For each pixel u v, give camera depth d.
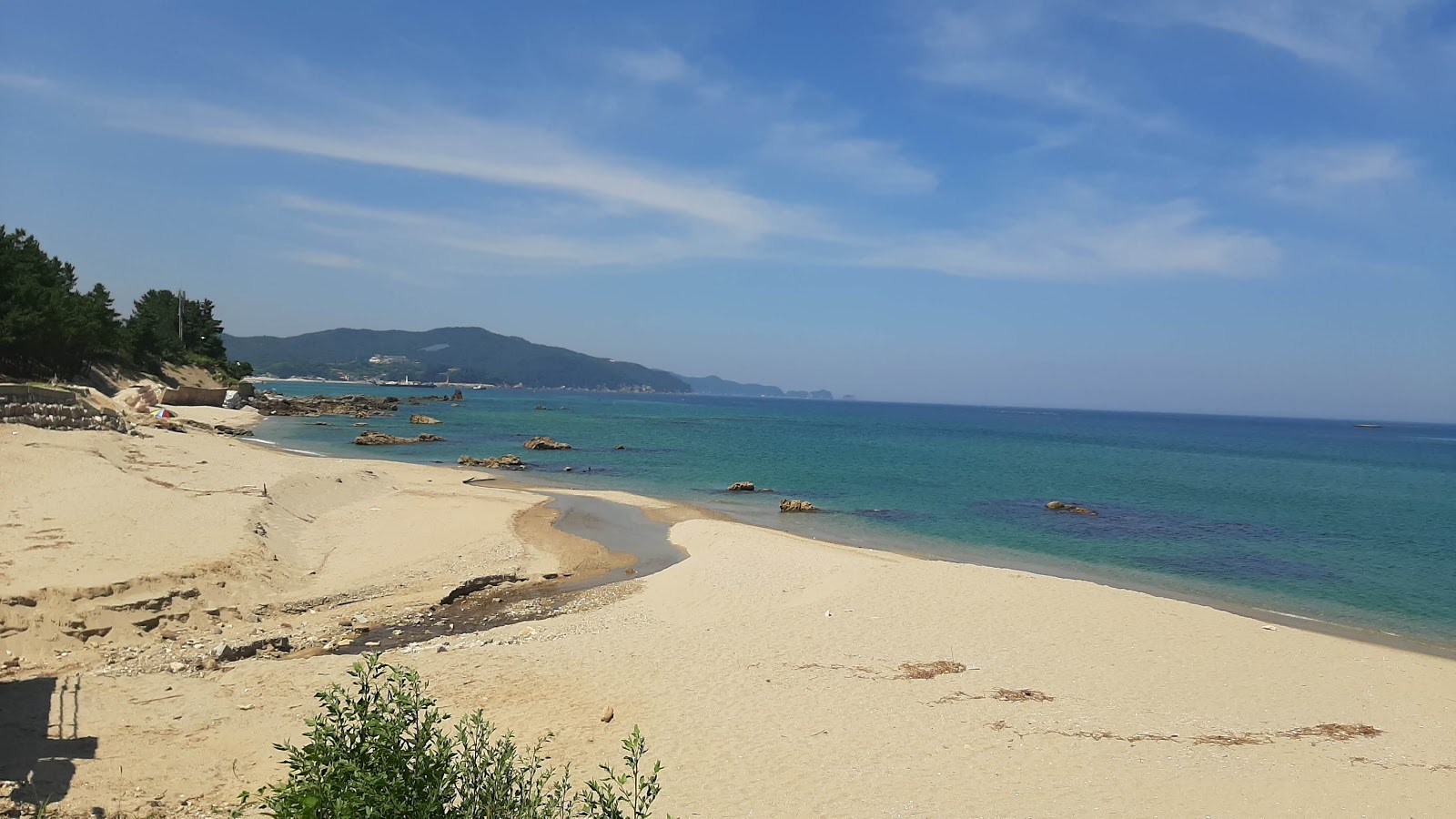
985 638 18.62
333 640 18.03
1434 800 11.34
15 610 15.98
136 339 88.50
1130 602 21.97
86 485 25.23
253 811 9.36
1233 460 90.19
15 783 9.51
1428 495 57.34
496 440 78.38
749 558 27.16
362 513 31.92
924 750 12.48
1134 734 13.39
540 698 14.09
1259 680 16.52
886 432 126.50
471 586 23.42
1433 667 18.02
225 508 25.30
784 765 11.76
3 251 64.56
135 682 13.59
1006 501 47.47
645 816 7.07
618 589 24.33
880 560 27.47
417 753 6.49
